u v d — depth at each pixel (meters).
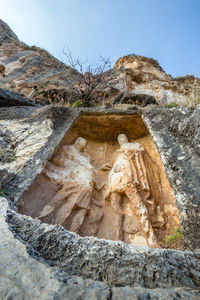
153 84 15.27
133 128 5.05
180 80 18.09
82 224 3.21
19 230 1.79
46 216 2.90
